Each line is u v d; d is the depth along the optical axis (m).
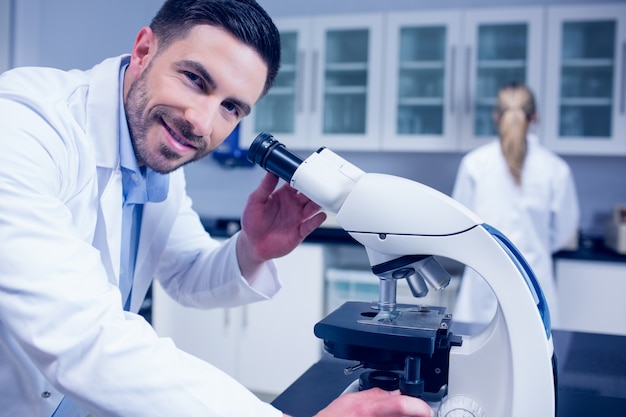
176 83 0.77
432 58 2.96
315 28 3.03
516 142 2.41
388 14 2.94
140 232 1.08
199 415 0.59
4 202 0.59
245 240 1.06
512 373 0.64
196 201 3.53
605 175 3.01
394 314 0.76
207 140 0.81
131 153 0.89
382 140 2.99
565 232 2.54
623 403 0.78
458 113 2.89
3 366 0.79
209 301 1.14
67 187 0.76
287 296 2.79
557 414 0.77
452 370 0.68
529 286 0.66
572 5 2.77
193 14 0.75
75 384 0.59
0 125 0.65
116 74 0.88
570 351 1.05
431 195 0.67
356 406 0.60
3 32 3.01
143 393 0.59
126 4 3.39
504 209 2.45
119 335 0.60
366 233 0.69
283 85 3.14
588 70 2.79
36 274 0.58
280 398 0.81
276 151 0.78
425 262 0.72
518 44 2.85
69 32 3.32
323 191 0.73
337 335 0.69
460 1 3.17
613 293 2.51
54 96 0.80
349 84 3.07
